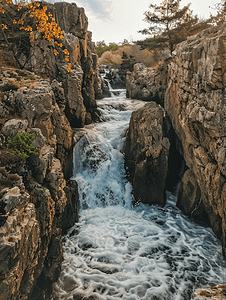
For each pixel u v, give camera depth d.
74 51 11.64
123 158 11.98
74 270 6.59
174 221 9.45
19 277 3.84
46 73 10.45
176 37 19.11
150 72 19.22
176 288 6.11
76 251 7.41
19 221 3.89
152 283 6.23
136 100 19.09
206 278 6.52
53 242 6.10
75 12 13.02
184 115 8.75
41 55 10.23
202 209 9.42
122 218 9.53
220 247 7.96
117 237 8.17
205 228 9.09
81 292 5.86
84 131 11.74
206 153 7.68
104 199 10.62
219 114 6.08
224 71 5.82
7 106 5.72
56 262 6.08
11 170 4.65
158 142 10.70
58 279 6.26
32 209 4.56
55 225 6.36
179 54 9.15
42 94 6.10
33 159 5.35
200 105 7.00
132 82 20.16
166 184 11.10
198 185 9.48
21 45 10.09
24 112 5.74
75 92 11.37
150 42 22.52
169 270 6.76
